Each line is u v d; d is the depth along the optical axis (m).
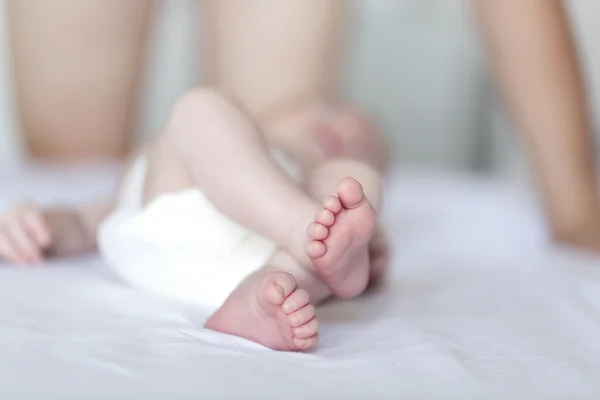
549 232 0.84
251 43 1.05
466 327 0.59
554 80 0.82
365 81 1.53
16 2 1.11
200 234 0.64
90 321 0.58
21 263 0.70
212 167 0.62
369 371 0.52
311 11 1.04
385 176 0.88
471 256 0.79
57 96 1.15
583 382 0.52
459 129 1.56
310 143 0.80
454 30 1.53
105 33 1.13
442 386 0.51
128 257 0.65
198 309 0.62
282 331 0.54
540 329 0.59
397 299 0.65
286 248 0.60
